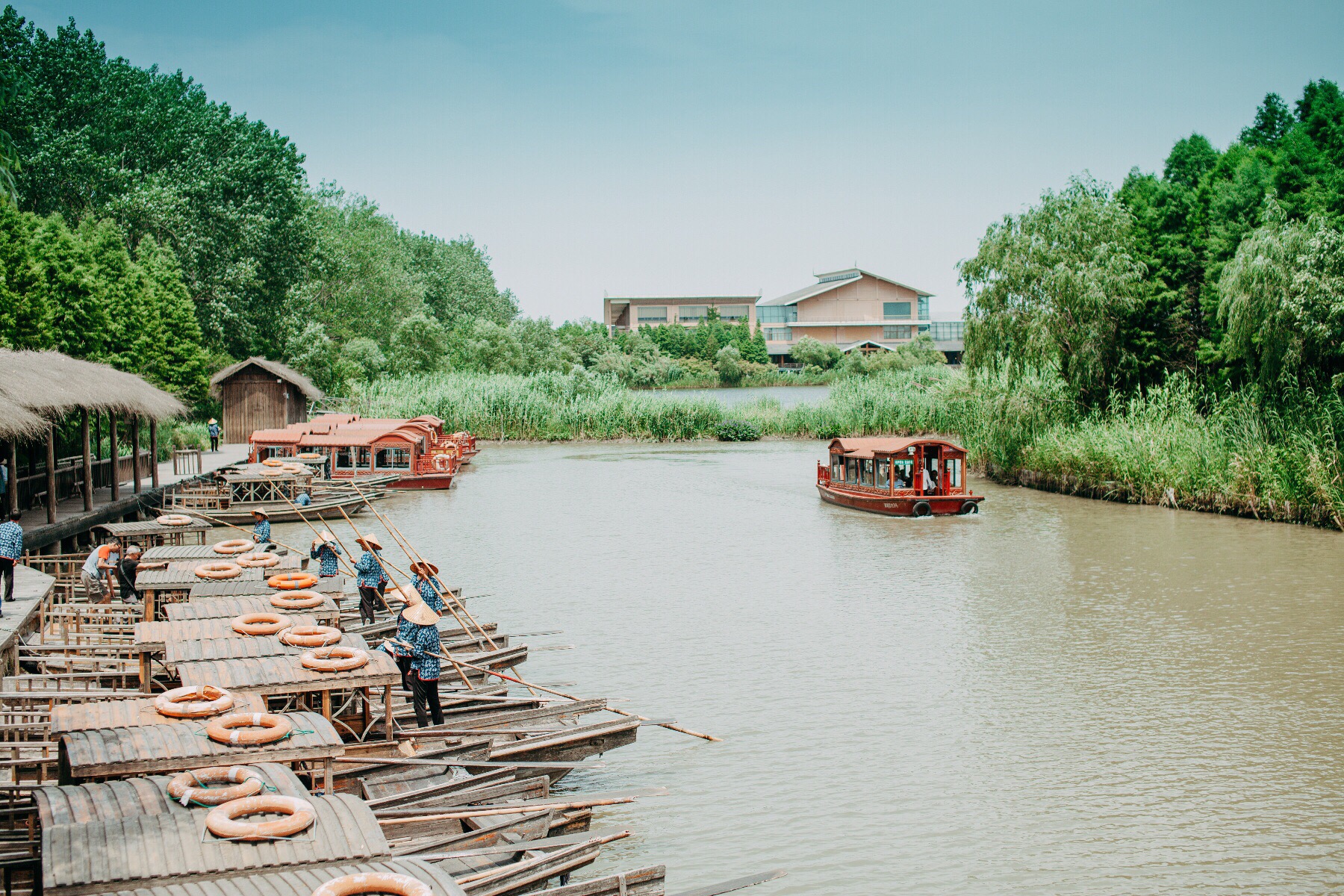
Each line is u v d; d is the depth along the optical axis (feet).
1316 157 156.97
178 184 219.61
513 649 57.67
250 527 117.08
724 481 166.30
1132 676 60.90
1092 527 116.26
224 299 219.61
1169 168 199.82
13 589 61.36
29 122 212.23
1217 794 44.50
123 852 24.57
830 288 523.29
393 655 45.80
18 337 120.37
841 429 233.76
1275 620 72.79
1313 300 119.14
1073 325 159.53
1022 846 39.93
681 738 51.29
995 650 66.64
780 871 34.55
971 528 117.50
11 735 42.42
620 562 97.91
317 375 247.29
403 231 436.76
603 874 37.37
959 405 185.37
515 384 254.06
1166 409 145.79
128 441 154.71
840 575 91.40
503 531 116.67
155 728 33.30
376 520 124.36
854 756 49.01
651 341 448.24
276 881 23.94
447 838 33.71
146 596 57.93
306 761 34.24
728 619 75.15
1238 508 121.70
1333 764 47.57
